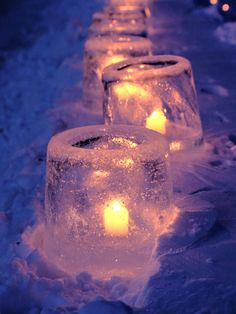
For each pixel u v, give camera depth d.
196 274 1.46
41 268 1.62
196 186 1.92
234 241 1.60
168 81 2.15
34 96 3.51
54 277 1.60
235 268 1.48
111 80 2.15
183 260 1.51
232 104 2.70
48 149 1.67
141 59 2.29
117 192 1.59
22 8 6.91
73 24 5.34
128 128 1.76
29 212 1.93
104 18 3.83
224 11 4.80
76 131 1.75
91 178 1.59
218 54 3.70
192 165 2.07
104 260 1.59
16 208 2.00
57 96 3.27
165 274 1.46
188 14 5.35
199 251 1.55
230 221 1.70
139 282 1.47
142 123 2.14
